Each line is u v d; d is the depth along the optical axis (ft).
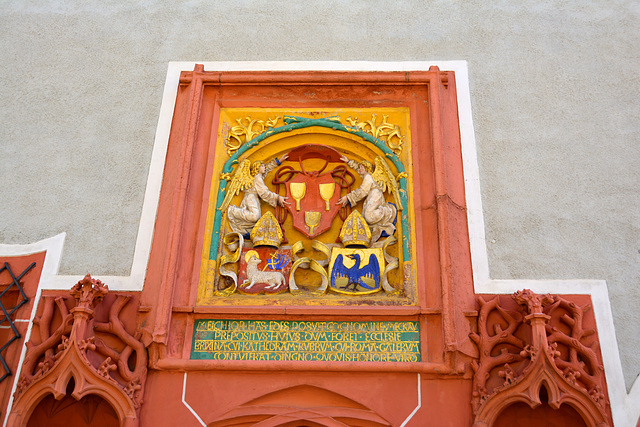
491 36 16.98
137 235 14.64
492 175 15.06
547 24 17.11
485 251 14.14
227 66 16.69
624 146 15.37
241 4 17.85
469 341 13.02
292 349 13.25
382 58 16.66
